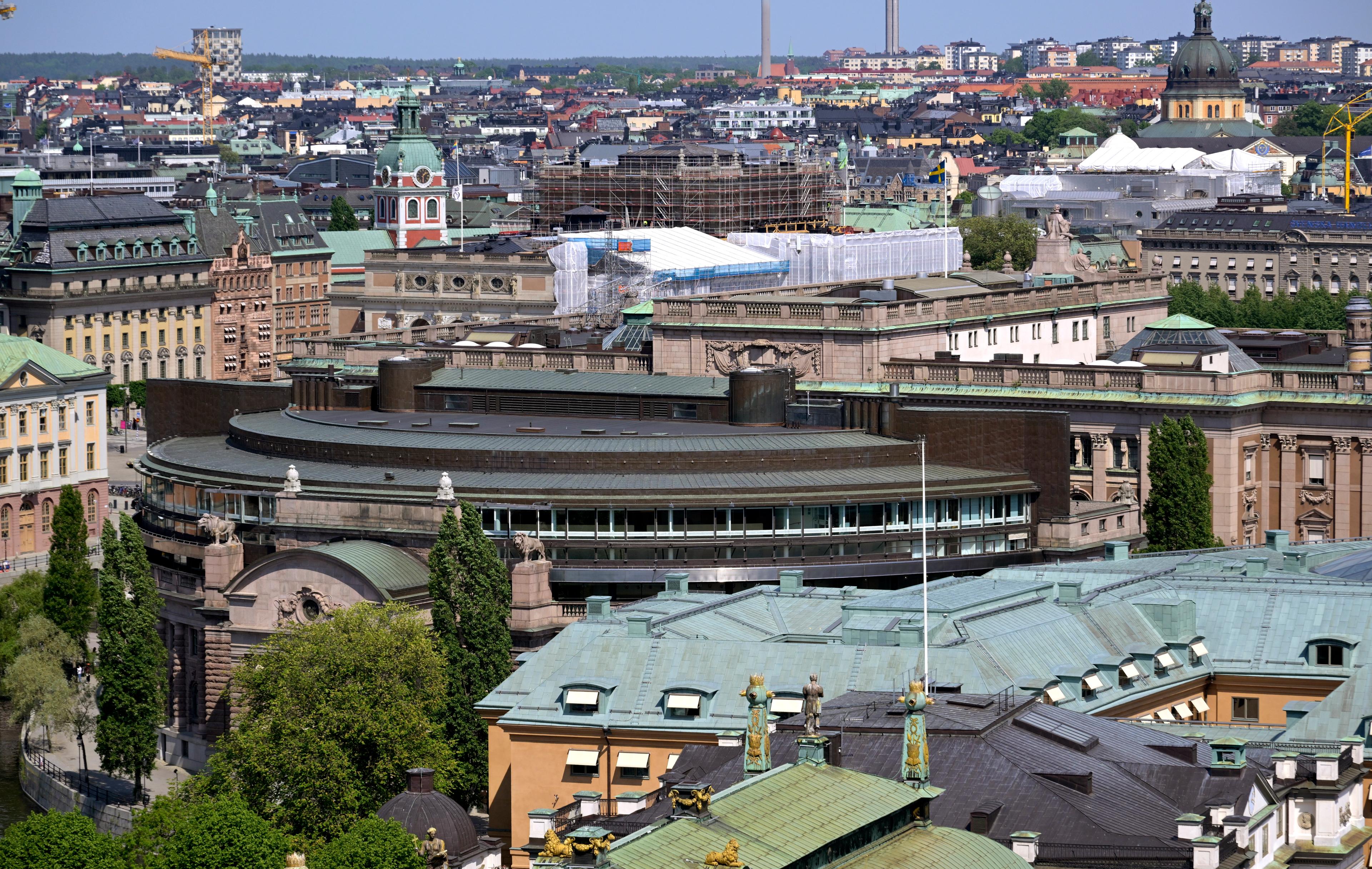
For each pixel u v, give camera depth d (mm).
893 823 130125
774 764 148500
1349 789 154000
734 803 126938
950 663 177375
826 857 124188
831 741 143625
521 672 188375
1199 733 171625
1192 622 191875
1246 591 195625
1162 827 143000
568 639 191125
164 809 190375
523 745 183125
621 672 184250
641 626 188500
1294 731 167875
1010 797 144750
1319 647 188375
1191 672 188375
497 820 188375
